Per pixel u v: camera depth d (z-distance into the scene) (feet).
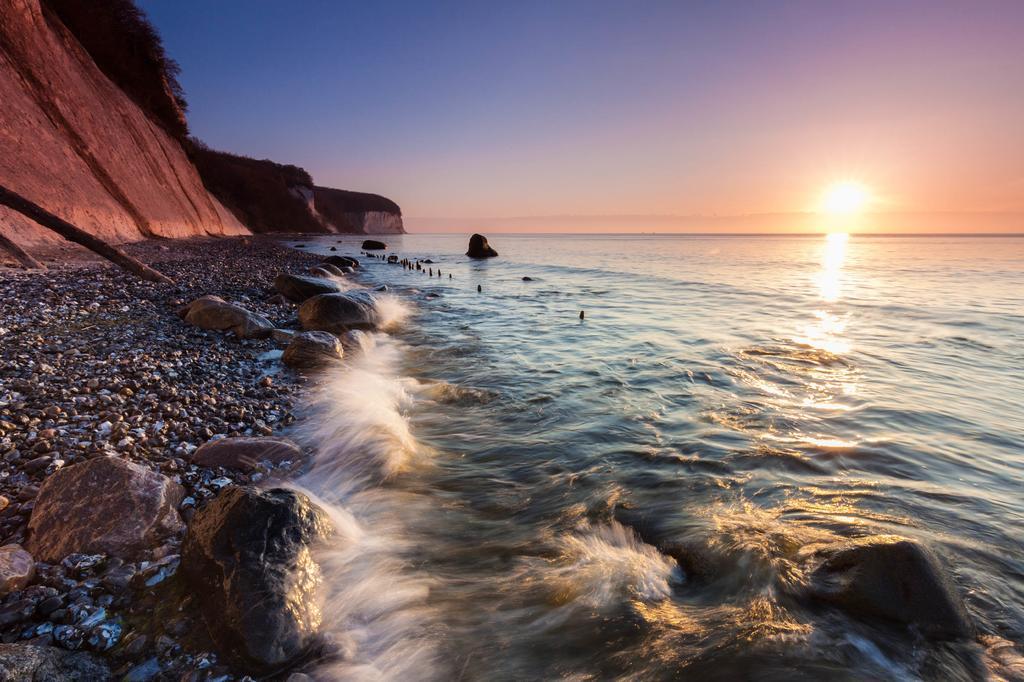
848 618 10.82
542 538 14.15
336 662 9.62
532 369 32.01
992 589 11.89
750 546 13.23
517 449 20.13
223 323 34.24
